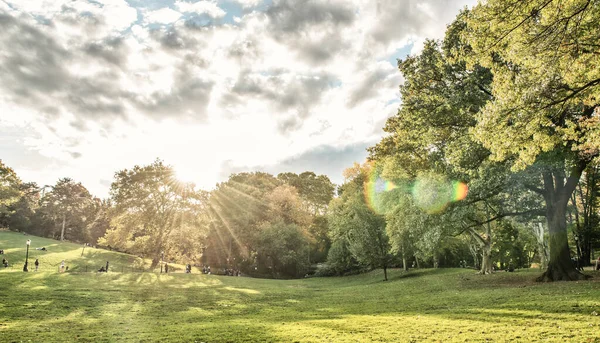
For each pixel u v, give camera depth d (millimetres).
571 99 14703
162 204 68750
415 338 11977
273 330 15438
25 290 30625
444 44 25906
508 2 12797
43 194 115688
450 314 16969
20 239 77312
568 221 46500
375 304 24906
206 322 19531
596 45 12781
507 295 21531
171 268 72250
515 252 60938
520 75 14594
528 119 14555
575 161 23484
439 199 28641
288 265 77812
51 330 17141
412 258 69750
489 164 25016
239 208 81438
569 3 12109
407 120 30125
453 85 26281
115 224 68000
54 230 113688
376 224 52438
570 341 10062
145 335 15430
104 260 67625
